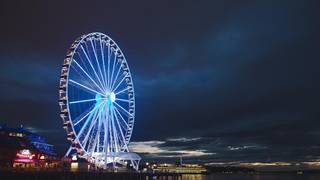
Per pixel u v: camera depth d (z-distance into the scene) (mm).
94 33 85500
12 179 66375
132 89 100062
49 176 73625
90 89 81500
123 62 97312
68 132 76250
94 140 82812
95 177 86000
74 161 92938
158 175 137125
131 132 99375
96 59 85062
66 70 75750
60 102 74875
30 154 111812
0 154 105188
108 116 87000
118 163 105188
